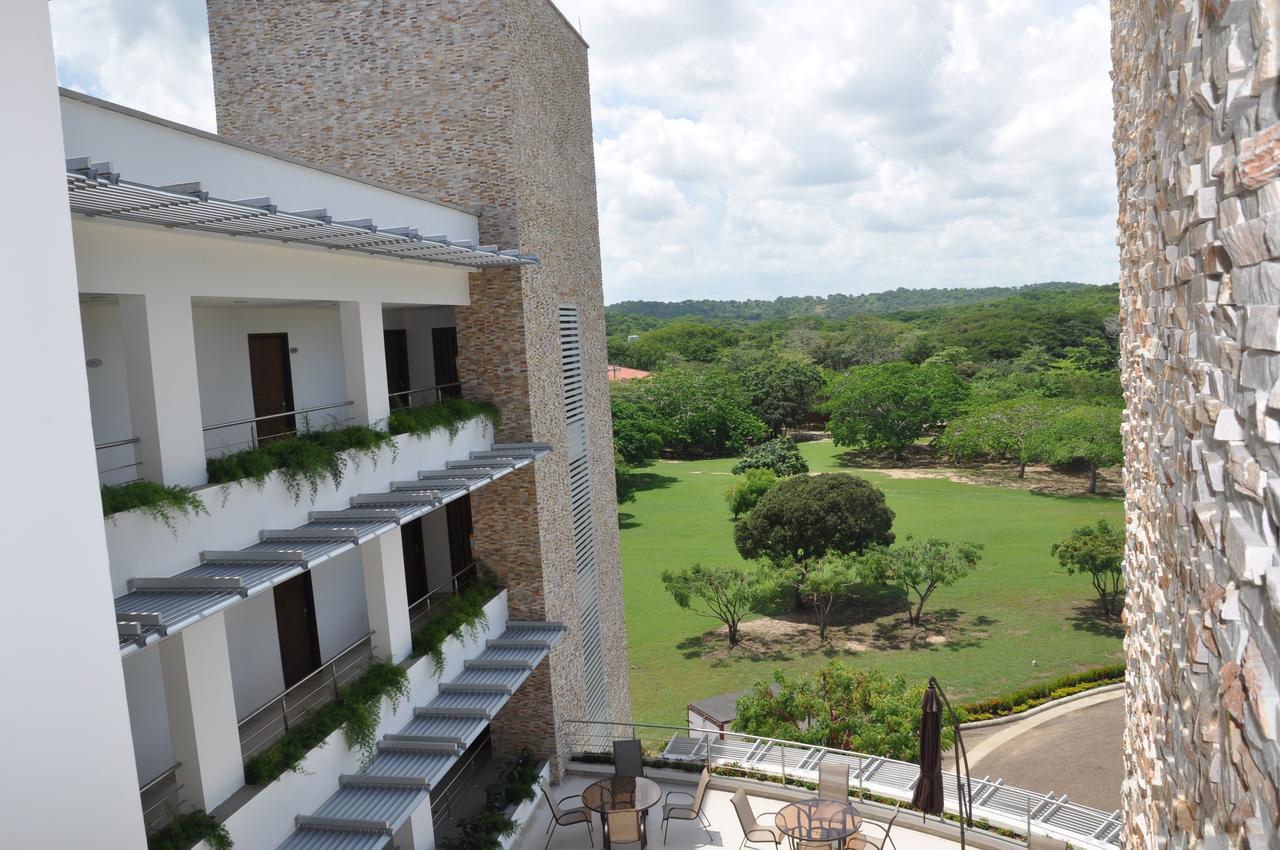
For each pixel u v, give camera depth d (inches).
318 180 445.1
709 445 3159.5
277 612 522.3
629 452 2723.9
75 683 181.3
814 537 1571.1
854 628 1551.4
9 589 170.9
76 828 180.1
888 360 3708.2
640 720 1252.5
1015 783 958.4
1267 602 61.4
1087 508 2218.3
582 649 732.7
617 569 915.4
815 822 501.0
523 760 602.5
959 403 2834.6
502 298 624.7
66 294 182.1
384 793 416.8
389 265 519.8
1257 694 61.7
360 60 647.1
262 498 391.2
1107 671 1224.2
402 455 509.0
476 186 629.9
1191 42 93.4
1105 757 999.6
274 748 387.9
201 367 499.5
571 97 785.6
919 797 437.1
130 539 320.2
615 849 537.3
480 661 566.3
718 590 1478.8
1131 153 198.7
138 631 273.7
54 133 180.7
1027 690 1179.9
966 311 4045.3
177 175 348.5
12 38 173.5
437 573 716.0
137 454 344.8
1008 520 2134.6
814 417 3486.7
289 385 566.3
